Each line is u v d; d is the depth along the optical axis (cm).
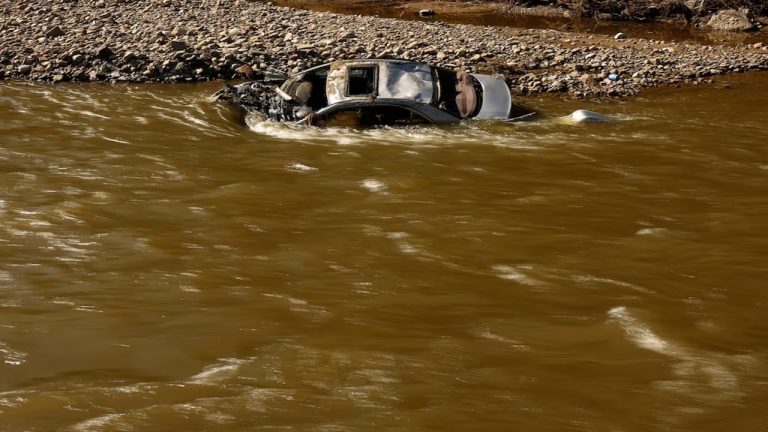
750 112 1761
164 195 1190
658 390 705
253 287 901
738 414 670
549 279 939
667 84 2017
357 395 689
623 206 1188
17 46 2031
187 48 2042
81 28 2220
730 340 805
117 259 968
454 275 943
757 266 986
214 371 728
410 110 1499
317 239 1042
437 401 682
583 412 669
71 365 737
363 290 898
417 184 1256
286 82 1596
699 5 2936
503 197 1212
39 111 1611
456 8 3084
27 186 1208
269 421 651
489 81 1622
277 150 1406
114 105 1673
